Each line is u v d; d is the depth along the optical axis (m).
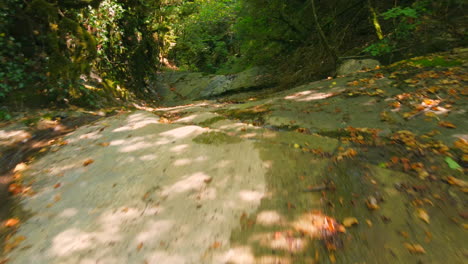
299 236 1.83
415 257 1.65
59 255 1.83
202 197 2.28
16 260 1.84
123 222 2.08
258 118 4.17
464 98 3.45
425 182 2.30
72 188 2.61
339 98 4.31
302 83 7.73
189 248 1.80
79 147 3.47
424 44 5.79
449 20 5.91
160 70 14.11
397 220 1.92
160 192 2.39
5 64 4.85
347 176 2.43
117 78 7.66
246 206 2.14
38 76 5.27
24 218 2.28
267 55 10.21
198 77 12.11
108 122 4.27
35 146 3.77
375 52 6.07
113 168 2.86
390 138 3.04
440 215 1.95
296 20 8.98
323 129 3.50
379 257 1.66
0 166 3.27
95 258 1.78
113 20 7.50
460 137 2.84
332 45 8.25
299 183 2.38
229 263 1.68
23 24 5.43
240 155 2.88
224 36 19.23
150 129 3.76
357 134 3.23
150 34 9.86
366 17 8.08
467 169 2.42
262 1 8.47
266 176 2.49
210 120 4.11
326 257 1.68
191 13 15.27
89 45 5.74
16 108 4.76
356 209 2.05
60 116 4.73
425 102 3.58
